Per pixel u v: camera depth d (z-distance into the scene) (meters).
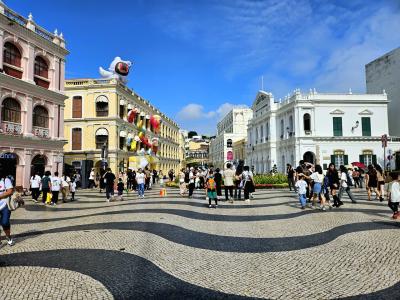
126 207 15.51
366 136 40.62
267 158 51.41
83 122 37.94
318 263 6.57
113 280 5.72
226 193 17.92
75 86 38.03
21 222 11.79
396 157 40.28
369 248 7.52
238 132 85.75
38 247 7.99
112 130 37.38
